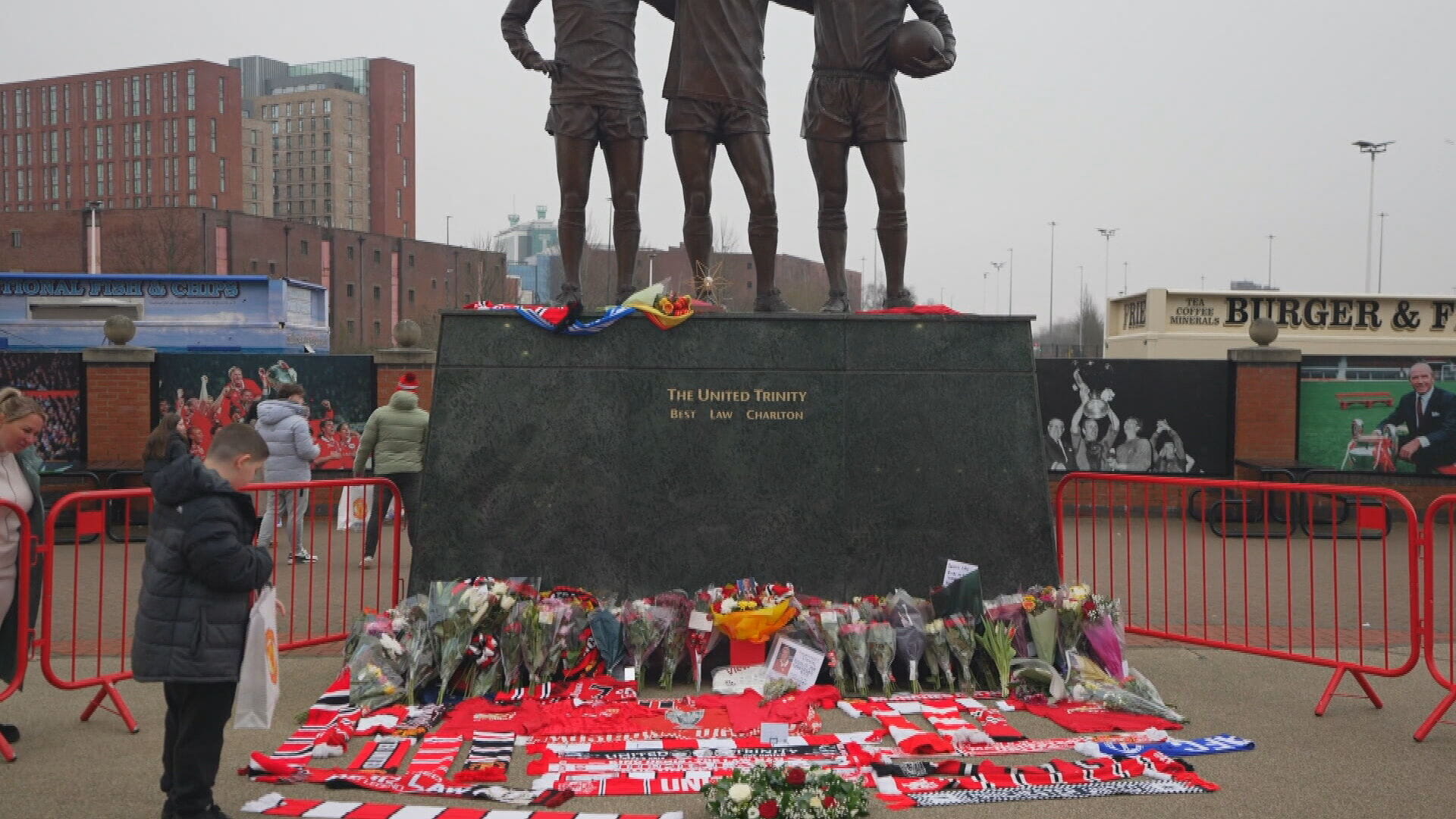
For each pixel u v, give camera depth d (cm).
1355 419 1577
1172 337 2105
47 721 629
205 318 2045
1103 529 1506
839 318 747
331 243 6900
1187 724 623
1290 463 1535
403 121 12300
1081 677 662
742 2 805
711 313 743
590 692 648
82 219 6259
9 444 581
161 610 443
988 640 670
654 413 734
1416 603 634
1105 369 1611
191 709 450
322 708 629
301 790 512
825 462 739
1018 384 754
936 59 793
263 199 11975
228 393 1523
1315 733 611
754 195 813
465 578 712
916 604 695
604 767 537
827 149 814
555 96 802
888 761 543
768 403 739
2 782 530
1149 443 1606
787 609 678
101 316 2017
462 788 507
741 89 805
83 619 916
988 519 741
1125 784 520
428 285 7500
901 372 748
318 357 1549
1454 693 608
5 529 575
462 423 725
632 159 813
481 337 733
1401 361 1564
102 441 1471
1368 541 1438
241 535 453
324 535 1441
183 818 454
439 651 649
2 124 10694
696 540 727
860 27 809
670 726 600
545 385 731
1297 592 1076
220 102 10194
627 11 811
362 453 1125
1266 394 1575
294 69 13538
